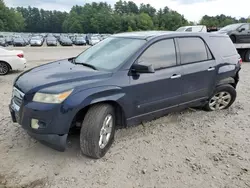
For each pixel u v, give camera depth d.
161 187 2.83
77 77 3.26
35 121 2.99
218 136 4.09
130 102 3.53
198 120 4.72
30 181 2.88
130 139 3.90
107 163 3.25
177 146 3.73
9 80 8.27
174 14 102.56
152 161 3.32
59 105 2.92
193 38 4.46
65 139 3.06
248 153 3.57
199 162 3.32
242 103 5.86
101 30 111.31
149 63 3.67
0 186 2.78
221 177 3.02
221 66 4.80
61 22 135.38
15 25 111.06
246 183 2.92
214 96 5.04
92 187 2.80
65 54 20.23
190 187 2.84
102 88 3.18
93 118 3.16
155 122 4.57
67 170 3.08
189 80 4.27
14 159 3.27
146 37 3.95
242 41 13.62
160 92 3.88
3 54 9.34
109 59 3.76
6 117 4.61
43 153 3.42
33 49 26.53
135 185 2.85
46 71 3.60
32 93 3.04
